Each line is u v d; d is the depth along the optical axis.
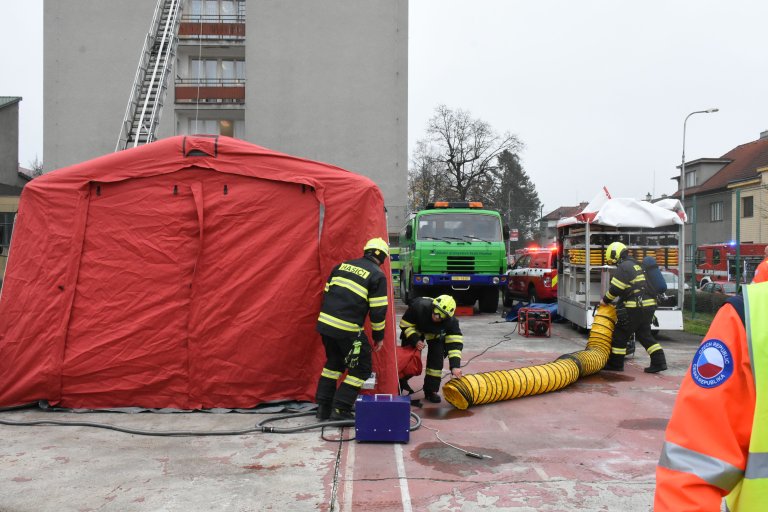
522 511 3.82
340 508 3.85
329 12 29.48
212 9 29.98
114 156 6.46
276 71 29.39
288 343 6.30
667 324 11.34
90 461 4.72
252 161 6.47
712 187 35.19
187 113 29.91
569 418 6.06
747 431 1.52
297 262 6.37
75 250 6.35
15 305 6.35
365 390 6.24
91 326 6.27
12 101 34.31
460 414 6.21
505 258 15.35
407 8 29.61
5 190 33.06
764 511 1.46
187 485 4.22
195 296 6.27
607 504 3.94
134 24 29.23
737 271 13.42
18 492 4.09
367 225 6.46
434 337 6.76
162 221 6.38
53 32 29.16
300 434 5.46
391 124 29.42
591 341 8.73
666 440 1.61
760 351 1.50
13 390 6.25
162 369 6.23
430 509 3.85
